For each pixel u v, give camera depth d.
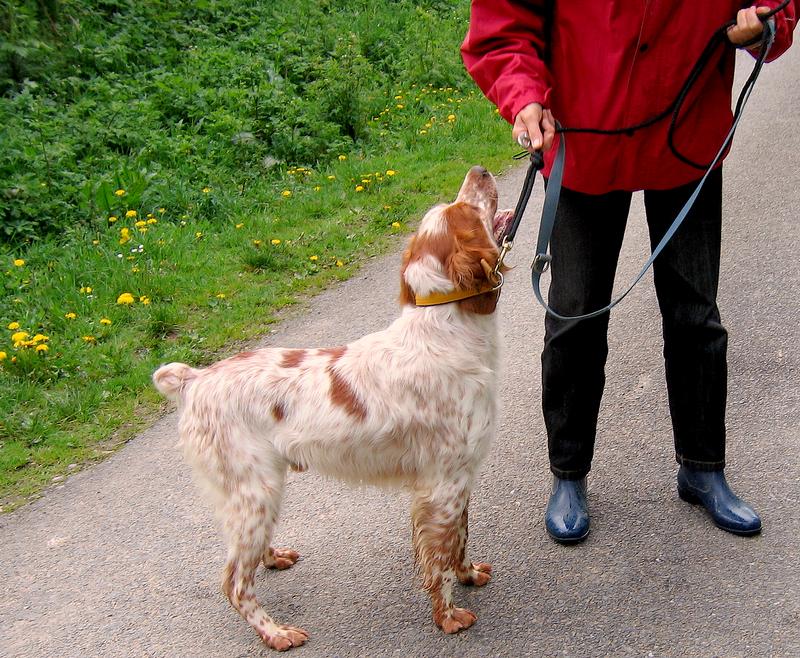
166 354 4.96
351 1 13.08
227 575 2.91
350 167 8.02
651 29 2.65
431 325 2.83
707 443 3.17
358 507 3.60
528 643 2.78
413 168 8.05
